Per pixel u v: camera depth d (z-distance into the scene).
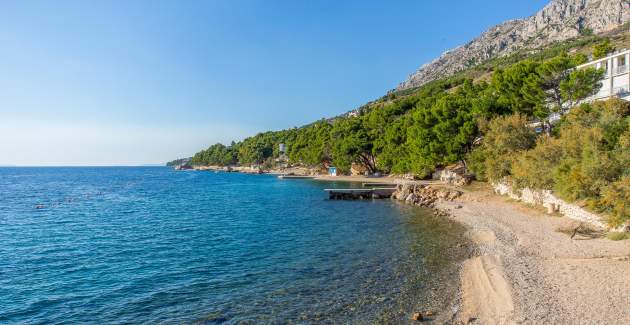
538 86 51.50
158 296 18.59
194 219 44.56
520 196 43.31
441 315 15.44
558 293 16.22
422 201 53.81
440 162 66.44
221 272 22.36
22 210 56.66
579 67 59.50
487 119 56.53
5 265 24.73
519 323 13.68
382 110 115.75
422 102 99.25
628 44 119.00
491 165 47.25
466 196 51.09
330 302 17.23
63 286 20.39
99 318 16.22
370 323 14.90
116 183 131.00
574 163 27.91
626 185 19.16
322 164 145.38
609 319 13.41
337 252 26.56
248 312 16.36
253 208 54.56
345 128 122.00
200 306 17.20
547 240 25.80
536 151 36.44
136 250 28.61
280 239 31.56
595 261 20.14
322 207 54.28
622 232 24.16
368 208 52.03
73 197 78.56
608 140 27.20
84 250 28.95
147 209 56.22
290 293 18.53
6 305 17.83
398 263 23.25
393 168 92.25
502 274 19.17
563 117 46.78
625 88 52.22
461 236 30.58
